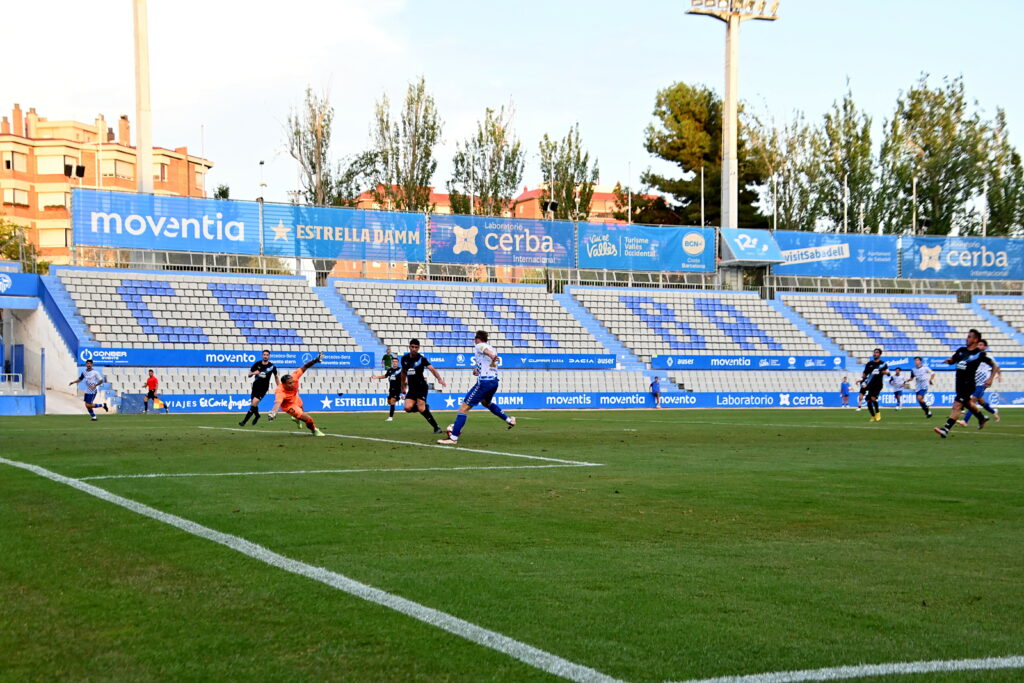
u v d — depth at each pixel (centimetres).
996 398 4406
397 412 3347
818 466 1234
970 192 6203
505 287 4309
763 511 818
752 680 376
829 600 504
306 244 3991
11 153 7181
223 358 3428
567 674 379
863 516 796
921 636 439
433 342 3931
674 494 925
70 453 1306
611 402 3912
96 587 511
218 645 412
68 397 3148
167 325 3544
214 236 3838
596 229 4453
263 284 3881
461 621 451
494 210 5869
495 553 616
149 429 1989
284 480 994
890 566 592
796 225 6525
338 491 909
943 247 4925
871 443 1691
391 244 4125
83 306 3472
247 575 538
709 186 6347
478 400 1603
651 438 1789
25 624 443
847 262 4806
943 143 6238
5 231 6078
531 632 437
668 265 4559
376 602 483
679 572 567
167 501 821
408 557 597
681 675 380
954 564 600
